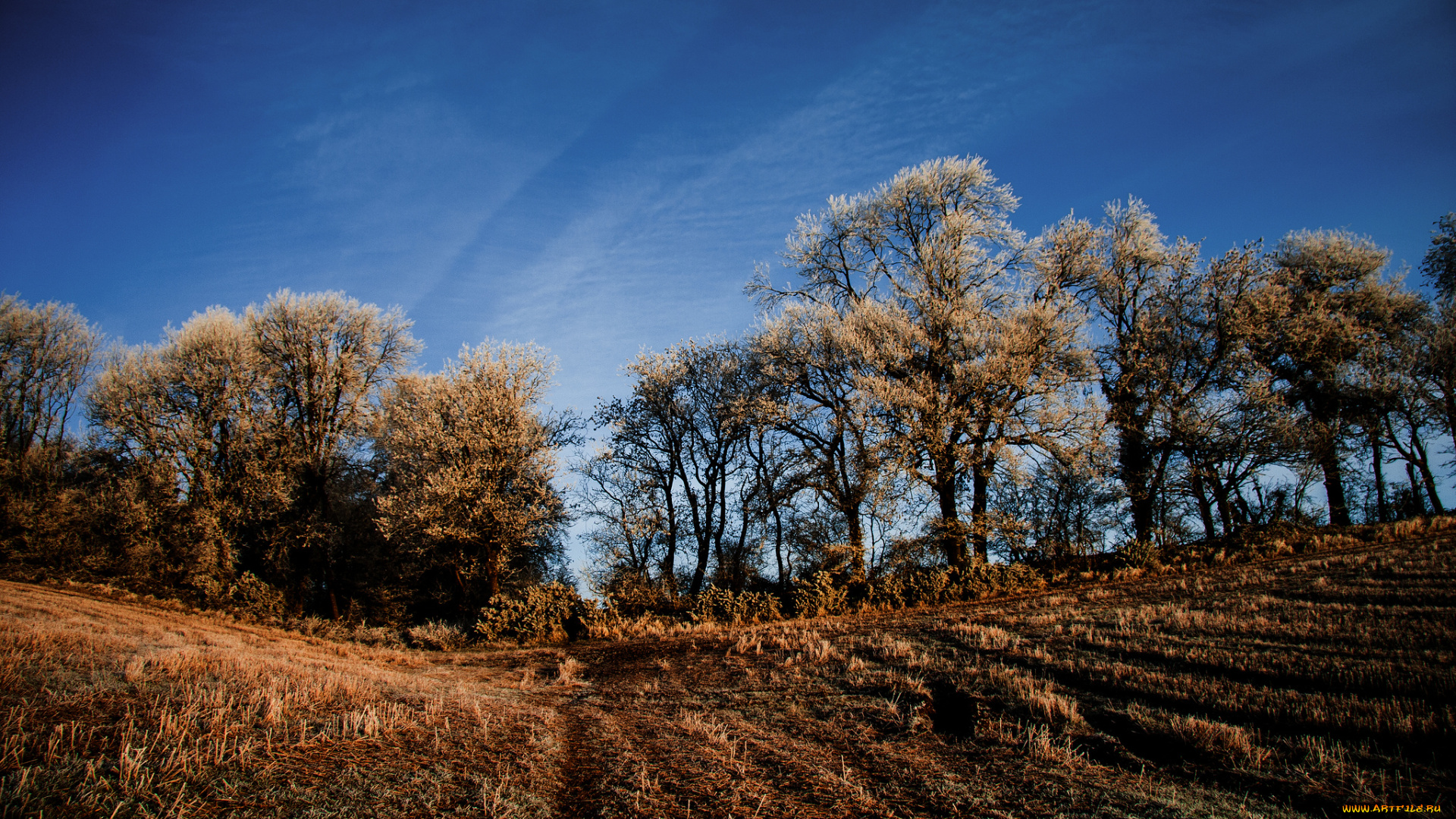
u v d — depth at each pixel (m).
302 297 30.30
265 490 27.25
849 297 27.67
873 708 8.48
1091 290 27.91
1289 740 6.00
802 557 27.30
